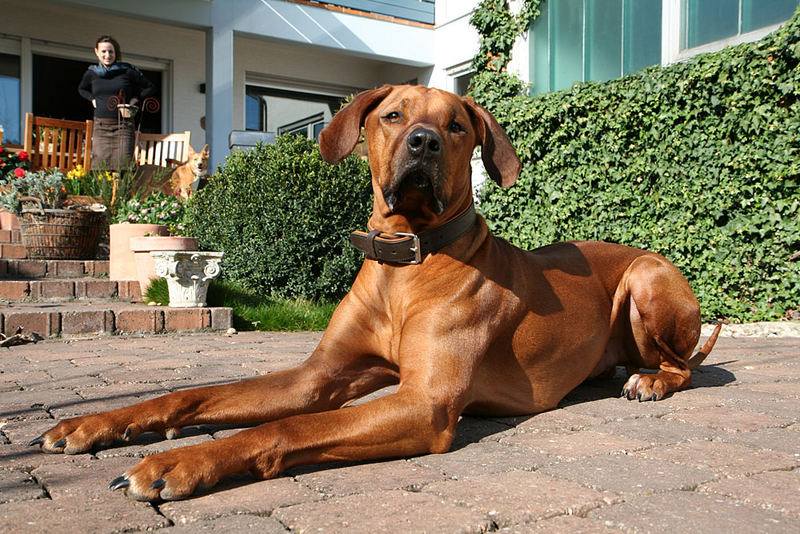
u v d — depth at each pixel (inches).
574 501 64.2
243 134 352.8
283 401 97.3
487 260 100.7
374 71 597.3
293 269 272.5
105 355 169.9
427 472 75.2
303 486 70.2
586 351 115.0
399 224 98.9
